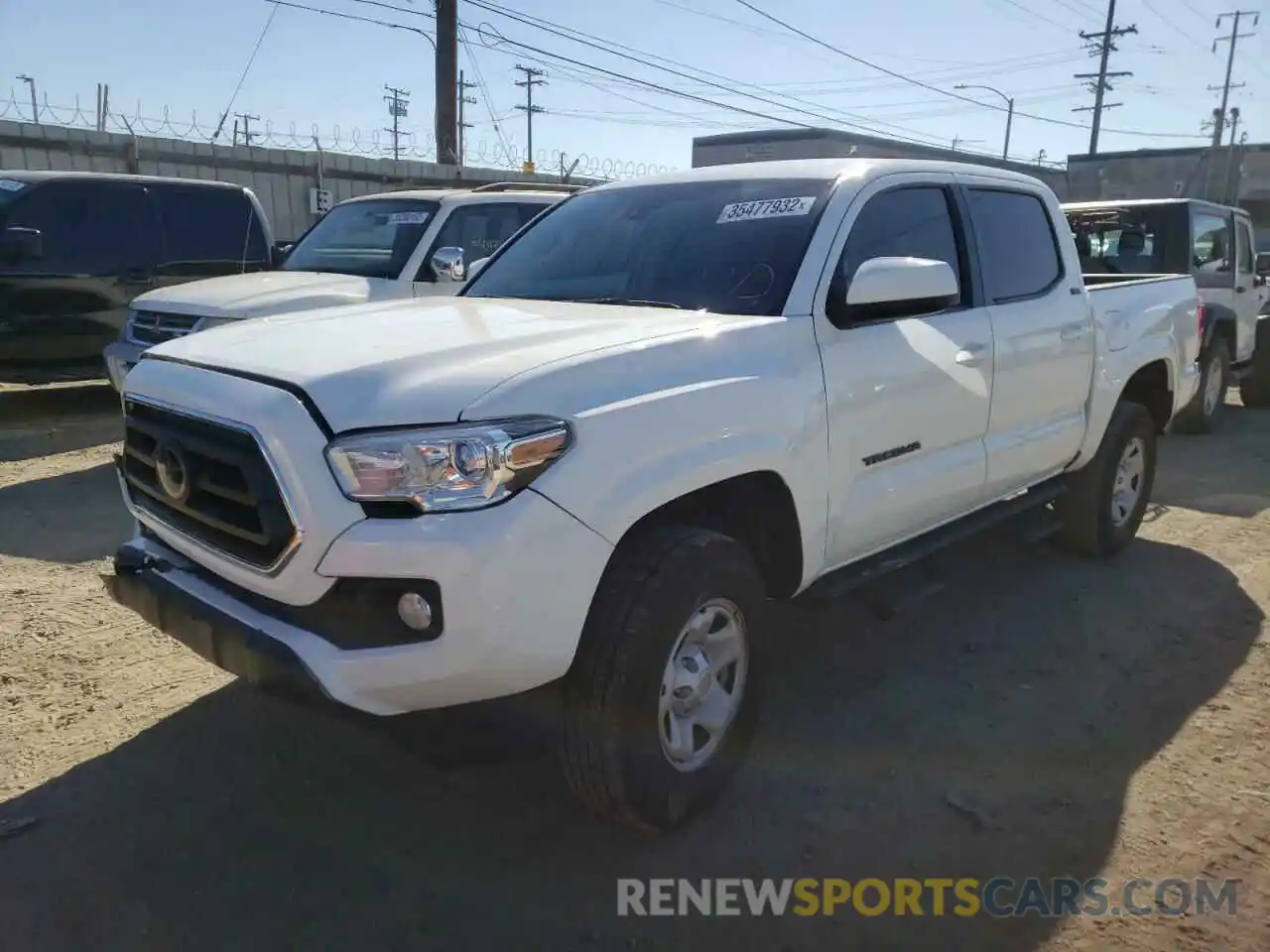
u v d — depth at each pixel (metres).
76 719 3.82
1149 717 3.96
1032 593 5.28
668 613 2.89
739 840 3.16
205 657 2.93
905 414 3.84
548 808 3.31
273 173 15.78
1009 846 3.14
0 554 5.64
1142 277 6.55
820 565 3.57
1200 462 8.62
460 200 8.32
